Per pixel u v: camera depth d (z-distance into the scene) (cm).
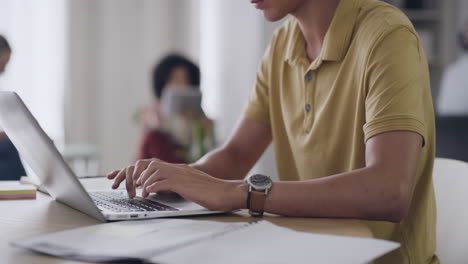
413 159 89
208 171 128
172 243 64
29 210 92
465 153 236
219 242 64
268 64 133
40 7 412
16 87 405
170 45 447
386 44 99
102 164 439
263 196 85
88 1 430
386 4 110
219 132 437
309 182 87
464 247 116
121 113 443
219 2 438
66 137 427
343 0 112
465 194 119
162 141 297
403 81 94
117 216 80
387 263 110
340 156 113
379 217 86
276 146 133
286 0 111
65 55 422
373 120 93
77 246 63
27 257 61
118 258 58
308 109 118
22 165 237
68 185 82
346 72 110
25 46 407
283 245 62
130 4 441
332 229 77
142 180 92
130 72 443
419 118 92
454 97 361
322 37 117
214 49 442
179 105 300
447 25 415
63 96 423
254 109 137
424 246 110
